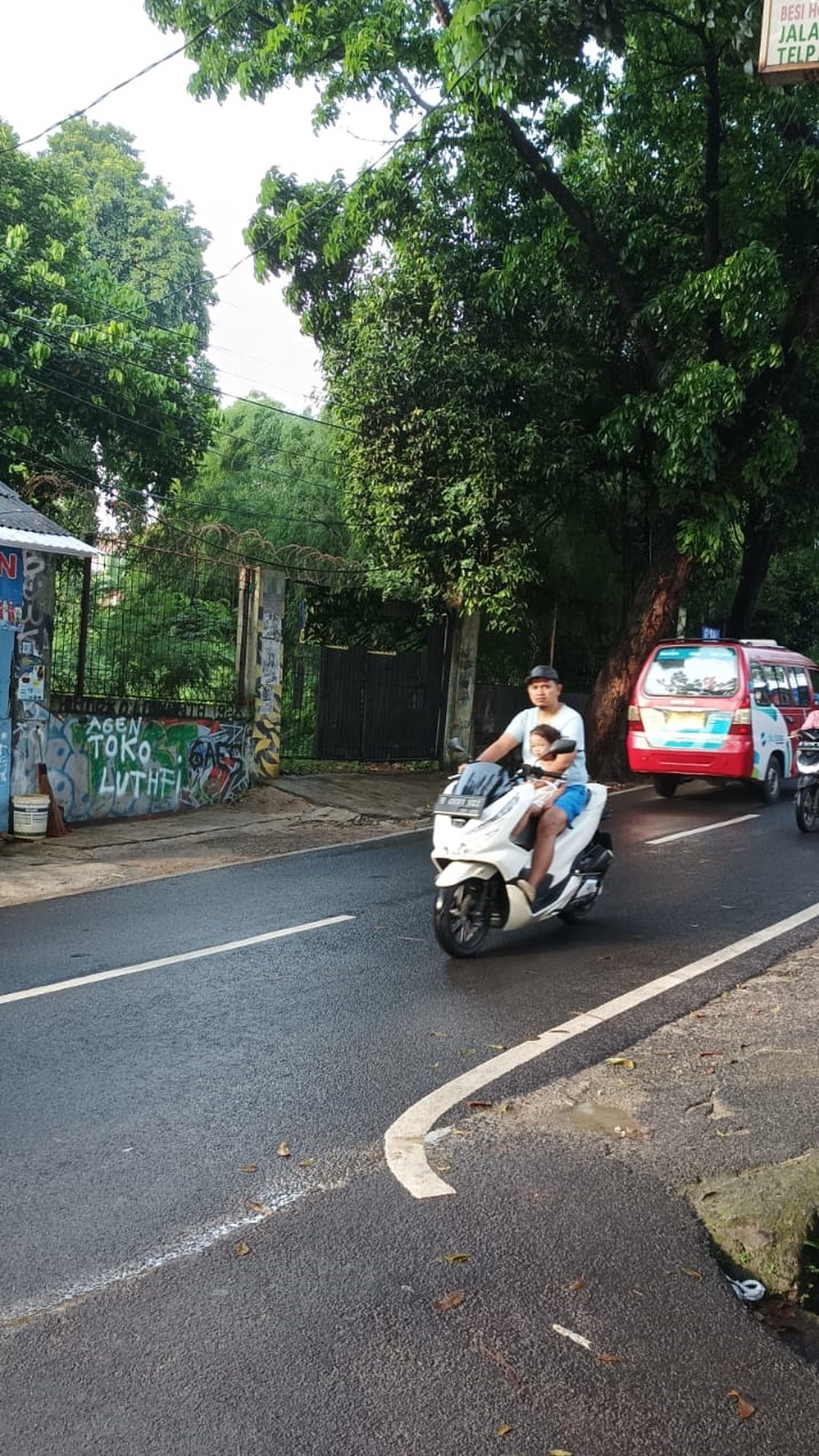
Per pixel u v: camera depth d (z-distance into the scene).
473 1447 2.68
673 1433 2.74
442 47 12.35
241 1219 3.73
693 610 28.53
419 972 6.76
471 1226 3.71
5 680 11.45
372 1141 4.35
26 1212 3.76
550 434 16.34
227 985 6.47
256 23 15.42
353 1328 3.13
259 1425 2.73
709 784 17.45
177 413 18.88
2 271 17.16
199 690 14.32
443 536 16.67
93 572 12.77
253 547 17.33
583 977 6.71
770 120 15.24
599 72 14.77
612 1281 3.40
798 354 15.79
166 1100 4.73
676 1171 4.16
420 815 14.41
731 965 6.99
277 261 17.53
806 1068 5.23
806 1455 2.68
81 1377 2.90
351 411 17.11
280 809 14.35
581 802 7.56
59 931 7.84
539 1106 4.73
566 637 21.81
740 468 16.50
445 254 16.02
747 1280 3.50
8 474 17.80
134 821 13.08
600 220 16.41
